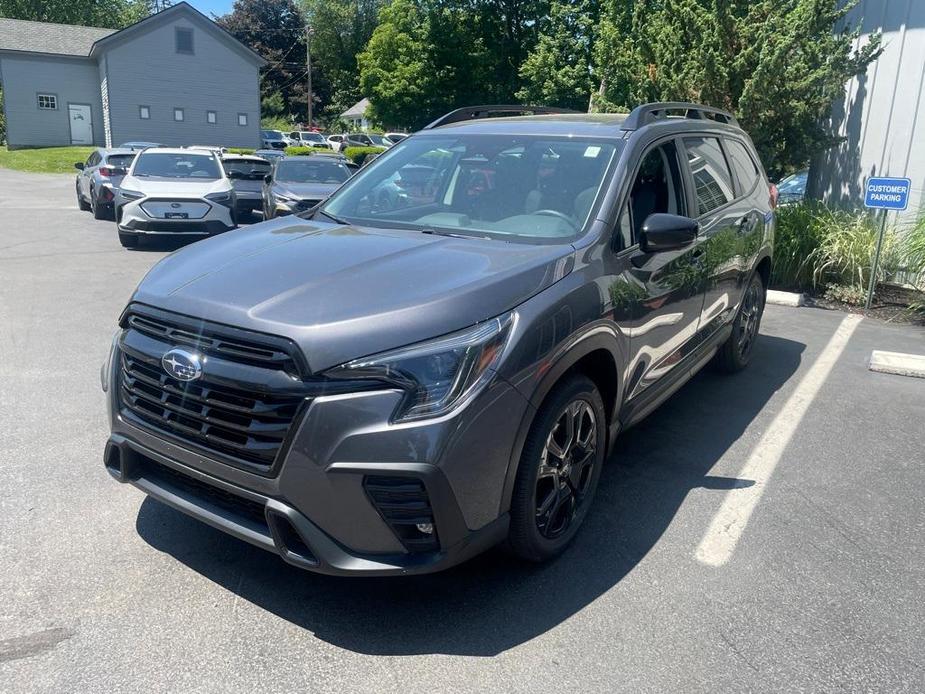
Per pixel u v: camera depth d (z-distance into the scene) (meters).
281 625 2.98
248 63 43.78
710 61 9.70
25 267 10.48
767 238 6.09
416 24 41.53
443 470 2.71
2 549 3.43
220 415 2.87
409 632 2.96
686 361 4.71
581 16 28.02
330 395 2.68
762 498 4.16
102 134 45.53
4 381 5.69
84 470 4.24
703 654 2.88
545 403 3.16
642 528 3.80
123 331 3.35
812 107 9.71
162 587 3.19
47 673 2.67
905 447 4.94
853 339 7.67
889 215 9.54
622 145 4.10
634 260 3.78
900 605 3.23
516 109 5.43
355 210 4.31
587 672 2.77
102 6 69.38
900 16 9.31
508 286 3.05
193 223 12.38
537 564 3.45
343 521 2.72
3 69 42.44
